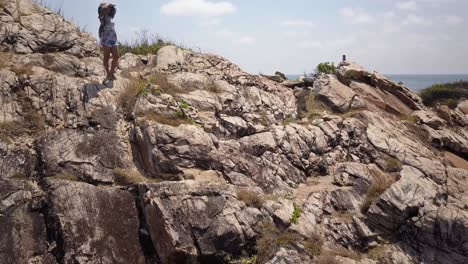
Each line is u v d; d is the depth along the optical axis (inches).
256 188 400.5
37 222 332.5
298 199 401.7
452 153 543.2
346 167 450.3
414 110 606.2
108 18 448.8
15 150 363.9
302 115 537.0
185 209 349.1
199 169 393.1
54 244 323.9
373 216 393.7
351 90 571.2
